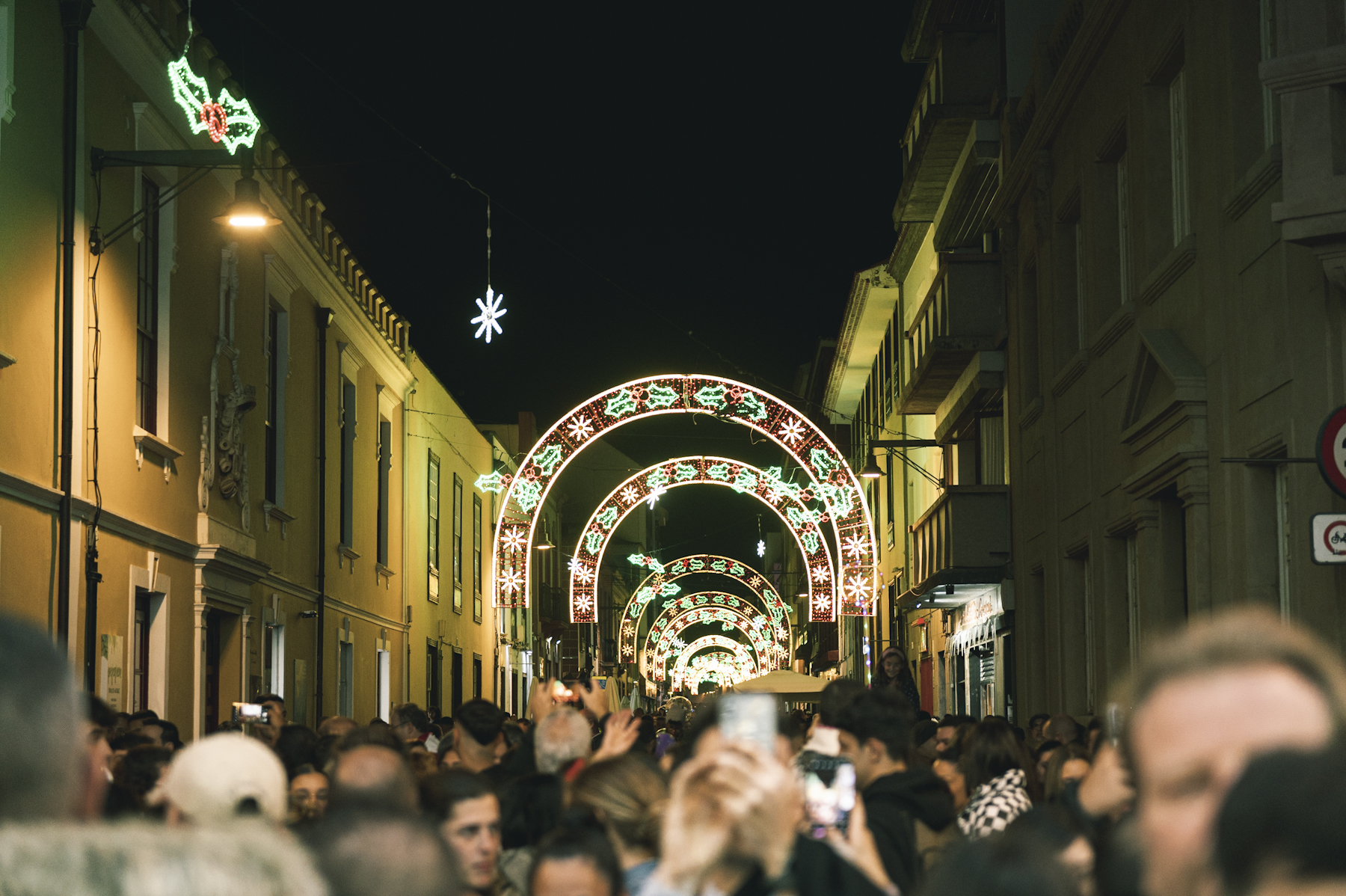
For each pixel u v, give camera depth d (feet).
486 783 16.46
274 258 68.08
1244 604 37.01
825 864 11.06
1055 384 57.82
